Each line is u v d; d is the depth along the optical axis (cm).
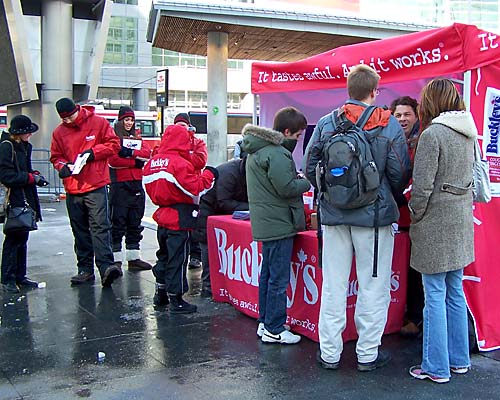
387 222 362
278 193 404
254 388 358
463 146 350
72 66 1917
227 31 1405
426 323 366
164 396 348
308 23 1343
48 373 385
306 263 436
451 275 368
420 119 374
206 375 379
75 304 554
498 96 417
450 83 360
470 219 360
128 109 698
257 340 446
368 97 369
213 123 1463
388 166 358
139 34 4738
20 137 586
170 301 520
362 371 381
